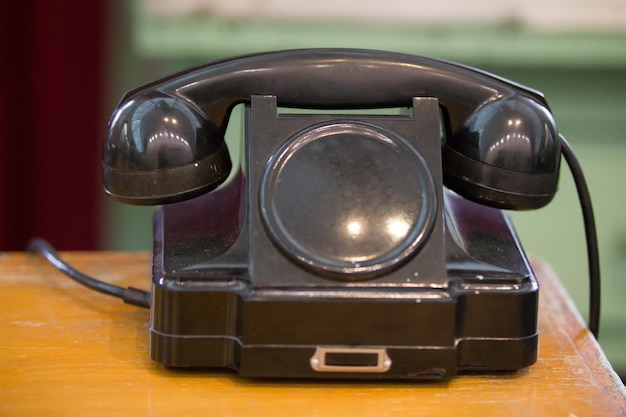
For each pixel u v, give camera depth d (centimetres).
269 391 84
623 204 136
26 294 94
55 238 133
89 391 83
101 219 133
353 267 83
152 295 84
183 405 83
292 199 84
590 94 132
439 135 87
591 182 135
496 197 88
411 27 129
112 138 86
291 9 128
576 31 129
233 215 88
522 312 84
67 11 125
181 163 86
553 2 128
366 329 83
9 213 130
